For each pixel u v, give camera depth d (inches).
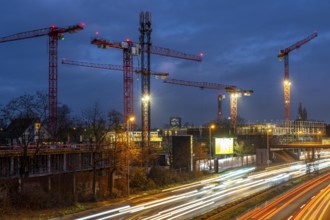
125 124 3804.1
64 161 2947.8
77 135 4301.2
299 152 7185.0
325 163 6008.9
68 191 2635.3
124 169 2947.8
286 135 7770.7
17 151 2682.1
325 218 1914.4
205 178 3873.0
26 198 2250.2
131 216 2062.0
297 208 2212.1
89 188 2802.7
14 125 2982.3
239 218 1904.5
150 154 3796.8
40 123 2955.2
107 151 2977.4
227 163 4918.8
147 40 5654.5
